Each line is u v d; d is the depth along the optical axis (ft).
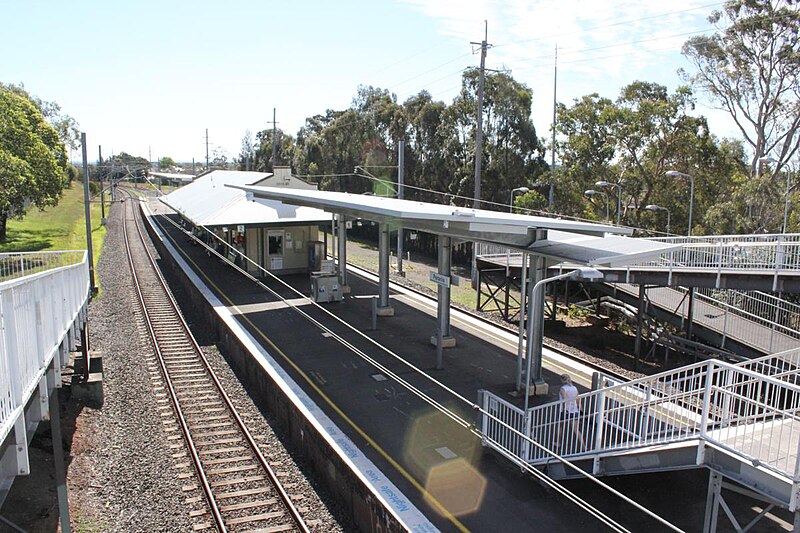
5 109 129.49
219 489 36.76
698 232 106.73
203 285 87.92
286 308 77.77
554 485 27.89
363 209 51.80
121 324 74.38
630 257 39.83
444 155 152.76
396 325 71.00
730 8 113.09
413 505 32.55
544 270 48.06
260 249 101.19
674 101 118.01
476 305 88.22
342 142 195.83
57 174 142.00
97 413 46.85
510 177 139.54
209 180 156.04
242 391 53.88
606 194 120.88
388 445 40.09
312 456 39.96
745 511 33.83
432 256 150.82
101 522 32.58
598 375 42.11
